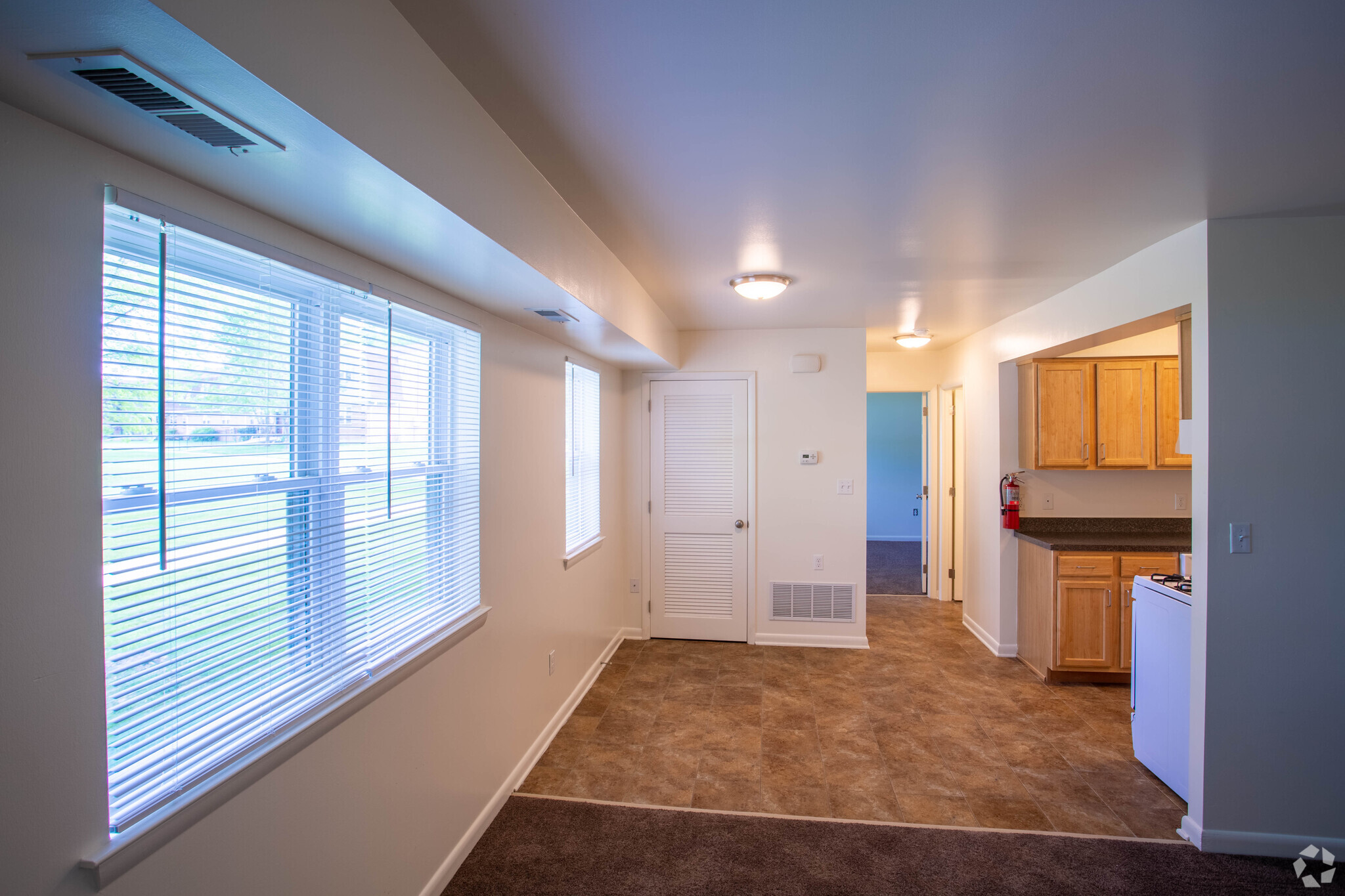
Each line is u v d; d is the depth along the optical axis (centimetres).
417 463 209
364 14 110
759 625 490
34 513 98
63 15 72
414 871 202
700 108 156
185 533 126
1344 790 238
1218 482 242
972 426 517
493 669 263
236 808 134
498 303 239
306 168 117
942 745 326
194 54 80
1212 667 243
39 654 99
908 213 228
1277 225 237
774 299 371
